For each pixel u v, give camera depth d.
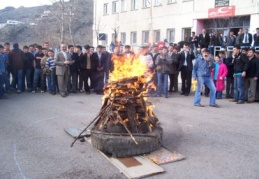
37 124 7.41
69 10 25.52
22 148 5.75
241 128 7.16
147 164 4.92
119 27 34.34
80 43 37.97
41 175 4.63
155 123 6.02
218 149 5.72
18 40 46.28
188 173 4.69
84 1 42.97
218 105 10.01
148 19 29.83
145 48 12.15
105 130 5.63
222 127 7.23
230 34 17.05
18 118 7.98
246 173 4.71
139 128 5.55
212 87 9.74
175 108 9.45
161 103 10.29
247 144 6.01
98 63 12.01
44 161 5.14
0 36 46.97
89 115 8.37
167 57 11.56
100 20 37.44
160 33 28.50
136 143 5.23
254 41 15.88
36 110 8.95
